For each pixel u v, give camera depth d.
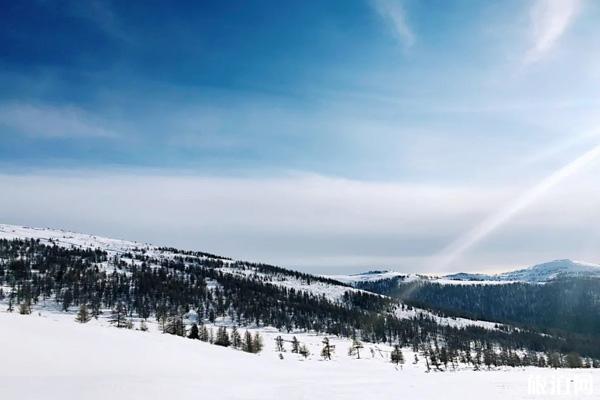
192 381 34.50
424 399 27.56
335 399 27.61
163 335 69.88
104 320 194.00
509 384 36.03
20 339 40.59
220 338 128.75
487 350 195.75
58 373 31.98
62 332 49.91
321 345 177.12
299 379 44.00
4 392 23.58
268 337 192.25
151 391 27.36
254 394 29.16
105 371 35.50
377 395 29.59
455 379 43.56
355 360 131.25
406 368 121.62
